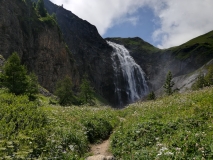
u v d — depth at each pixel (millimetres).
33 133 9266
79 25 159250
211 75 80438
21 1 85188
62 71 98750
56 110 18781
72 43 141750
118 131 12148
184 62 154750
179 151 7266
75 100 70812
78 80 116625
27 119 11016
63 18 154250
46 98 51375
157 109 14891
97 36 166750
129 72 153375
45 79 85375
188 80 111688
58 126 11914
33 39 83500
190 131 8641
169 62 165250
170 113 12812
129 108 23109
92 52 146750
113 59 153375
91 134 13383
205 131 8531
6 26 69500
